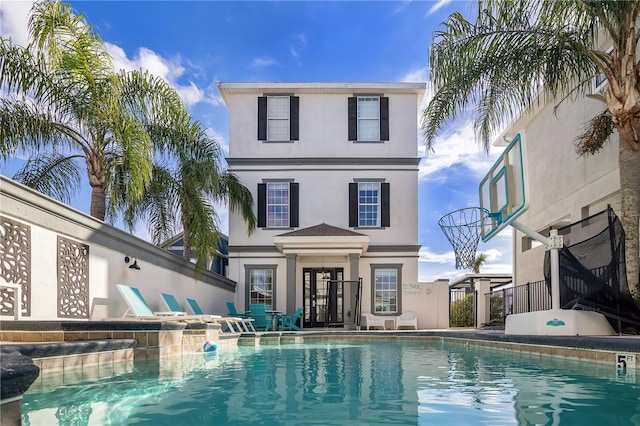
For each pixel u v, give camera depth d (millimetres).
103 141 9680
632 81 7555
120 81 9656
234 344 9875
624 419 2834
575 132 12297
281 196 17891
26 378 1867
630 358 5055
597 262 8047
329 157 17828
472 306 18016
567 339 6133
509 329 8938
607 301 7852
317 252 15922
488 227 10344
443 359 6695
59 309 6906
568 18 8062
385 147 17984
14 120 8711
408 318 16531
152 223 13742
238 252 17609
